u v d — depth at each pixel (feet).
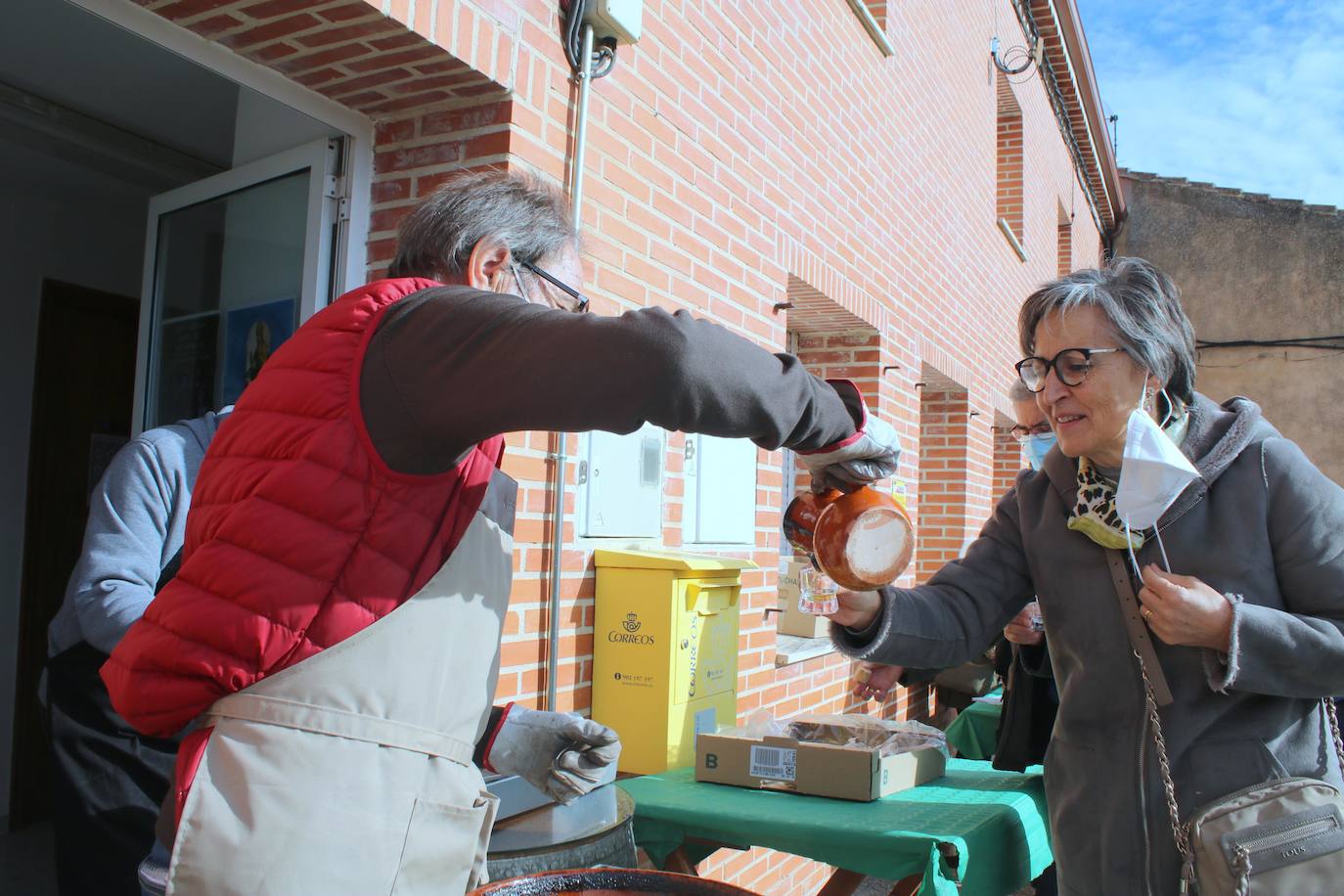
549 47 8.75
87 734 6.49
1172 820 5.25
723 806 7.39
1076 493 5.90
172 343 10.03
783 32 13.60
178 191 9.95
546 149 8.70
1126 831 5.43
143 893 4.59
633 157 10.05
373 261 8.70
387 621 3.52
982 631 6.34
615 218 9.76
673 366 3.10
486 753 5.14
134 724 3.61
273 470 3.49
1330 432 45.96
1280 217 47.65
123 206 15.10
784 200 13.58
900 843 6.51
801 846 6.88
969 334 23.54
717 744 8.19
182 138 12.11
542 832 5.44
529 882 3.75
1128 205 49.96
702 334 3.25
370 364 3.50
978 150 24.27
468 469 3.79
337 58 7.68
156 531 6.55
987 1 25.22
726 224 11.97
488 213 4.18
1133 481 5.00
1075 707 5.79
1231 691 5.30
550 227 4.36
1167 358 5.49
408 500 3.56
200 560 3.52
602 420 3.23
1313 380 46.42
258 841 3.23
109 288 15.17
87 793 6.48
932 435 23.65
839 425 4.01
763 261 12.92
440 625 3.67
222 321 9.50
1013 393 10.41
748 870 12.26
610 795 6.23
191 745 3.46
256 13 7.05
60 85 10.48
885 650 5.91
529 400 3.24
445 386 3.36
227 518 3.51
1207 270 48.44
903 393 18.52
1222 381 47.80
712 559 10.14
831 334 17.39
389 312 3.56
